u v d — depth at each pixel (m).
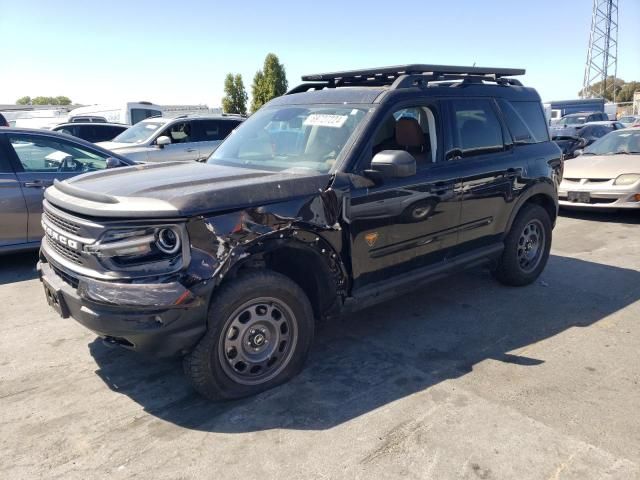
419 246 4.31
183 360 3.26
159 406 3.37
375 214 3.88
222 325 3.20
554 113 30.16
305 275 3.80
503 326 4.59
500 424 3.13
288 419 3.21
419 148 4.32
